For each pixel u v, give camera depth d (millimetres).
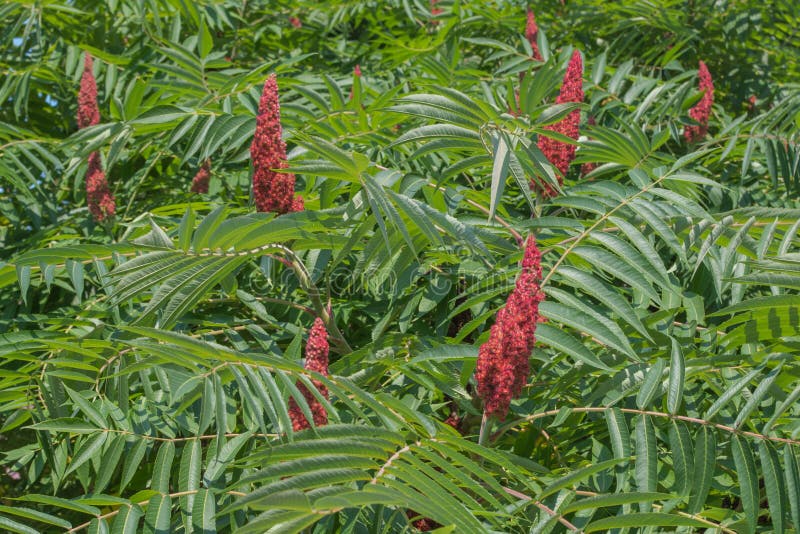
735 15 6688
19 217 6320
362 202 3611
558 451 3955
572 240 3521
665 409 3518
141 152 6297
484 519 3207
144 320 3537
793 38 6953
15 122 7125
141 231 4859
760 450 2941
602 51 6980
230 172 5996
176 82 4969
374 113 4277
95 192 5461
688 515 3027
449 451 2699
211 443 3348
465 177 5301
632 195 3594
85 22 7035
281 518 1888
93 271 5219
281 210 3588
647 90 6184
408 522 3119
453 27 6879
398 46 6820
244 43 7395
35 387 3842
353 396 3654
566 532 3318
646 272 3270
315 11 7719
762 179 5875
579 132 4195
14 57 7102
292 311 4926
